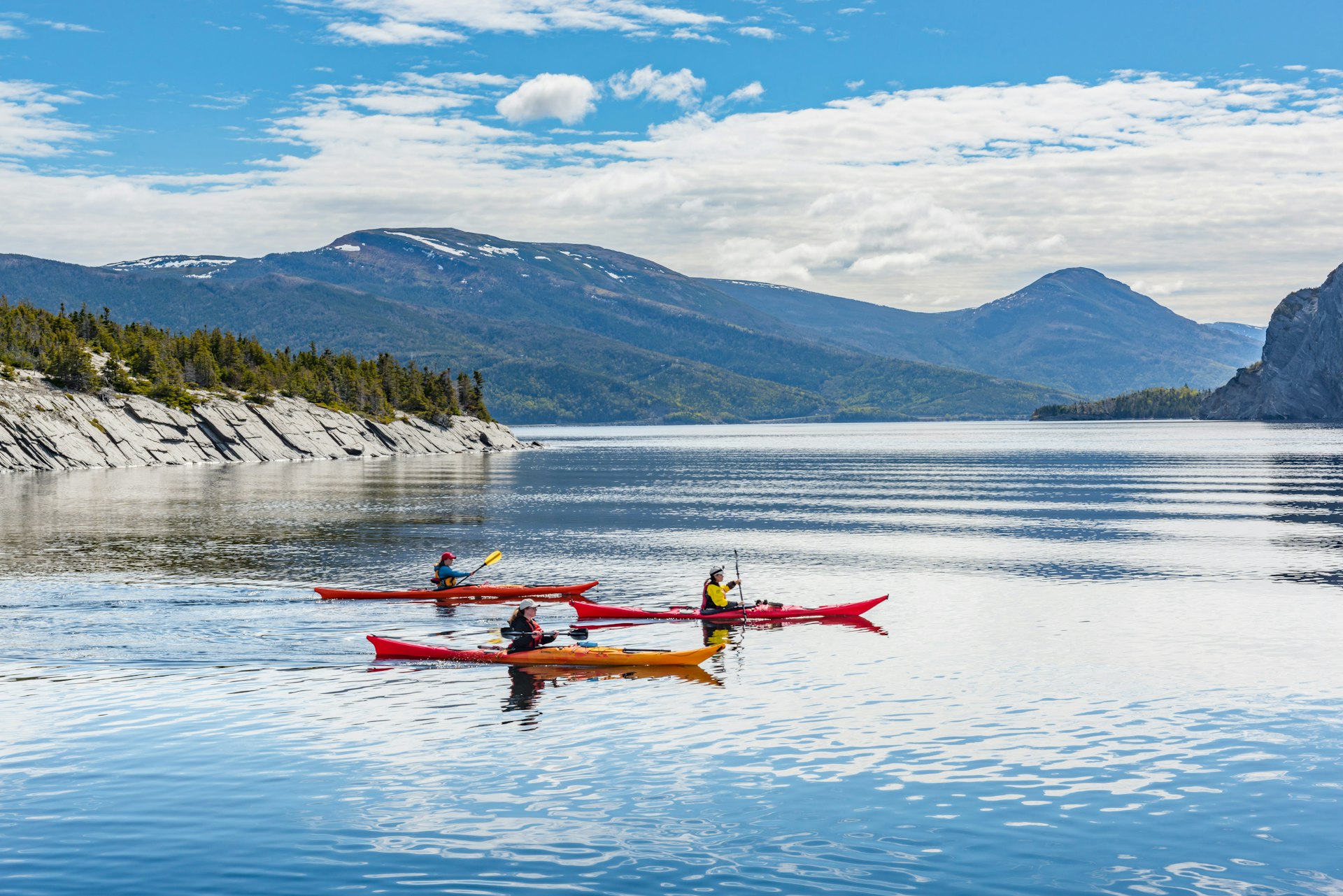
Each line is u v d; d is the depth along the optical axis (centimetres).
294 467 17188
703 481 13850
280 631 3803
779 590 4947
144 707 2780
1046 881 1791
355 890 1753
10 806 2095
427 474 15012
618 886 1769
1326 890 1755
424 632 3828
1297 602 4509
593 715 2748
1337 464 16412
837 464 19188
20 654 3394
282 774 2280
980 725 2652
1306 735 2562
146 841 1941
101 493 10581
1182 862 1856
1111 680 3130
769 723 2673
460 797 2156
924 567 5722
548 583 5184
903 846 1925
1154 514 8712
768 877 1802
